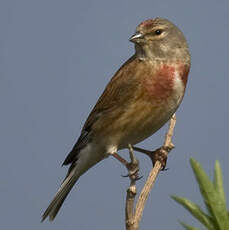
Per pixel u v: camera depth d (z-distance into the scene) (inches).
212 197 109.9
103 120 356.8
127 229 207.5
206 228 111.0
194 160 111.1
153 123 348.2
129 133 353.7
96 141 364.2
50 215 377.7
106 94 354.9
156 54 346.0
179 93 343.9
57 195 378.6
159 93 338.6
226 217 109.0
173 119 324.2
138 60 351.3
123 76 349.1
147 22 354.3
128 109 345.4
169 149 318.7
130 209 208.4
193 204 113.8
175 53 348.2
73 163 378.9
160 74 340.2
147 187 220.4
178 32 355.9
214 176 114.8
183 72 347.6
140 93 340.5
